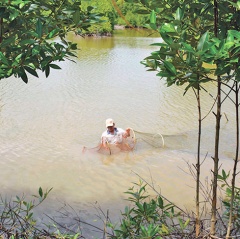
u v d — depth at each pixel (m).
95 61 25.44
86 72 21.27
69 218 6.92
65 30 3.55
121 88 17.89
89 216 7.09
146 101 15.72
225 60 2.66
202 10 3.09
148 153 10.47
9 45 3.39
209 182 8.58
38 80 18.78
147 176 9.22
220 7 3.00
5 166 9.55
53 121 13.05
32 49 3.14
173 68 2.81
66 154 10.41
